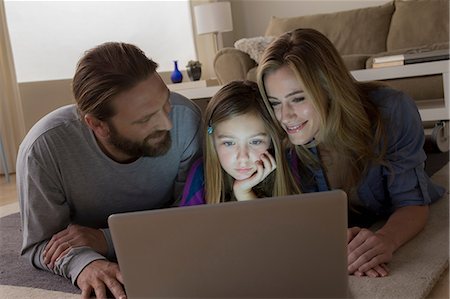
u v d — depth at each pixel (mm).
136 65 1221
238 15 5211
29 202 1383
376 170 1421
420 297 1057
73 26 4180
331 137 1306
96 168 1404
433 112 2602
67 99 4148
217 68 3812
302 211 767
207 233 792
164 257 815
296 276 804
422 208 1432
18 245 1840
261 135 1336
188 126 1465
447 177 2113
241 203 776
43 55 4023
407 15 3922
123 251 820
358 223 1576
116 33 4488
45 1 4016
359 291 1108
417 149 1419
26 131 3949
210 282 819
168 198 1611
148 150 1331
